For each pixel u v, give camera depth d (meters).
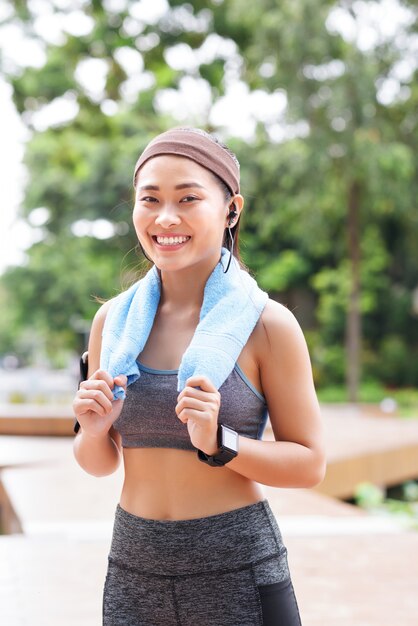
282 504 5.46
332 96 16.73
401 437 8.84
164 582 1.70
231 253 1.84
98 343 1.91
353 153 17.28
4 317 40.12
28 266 22.17
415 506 6.46
